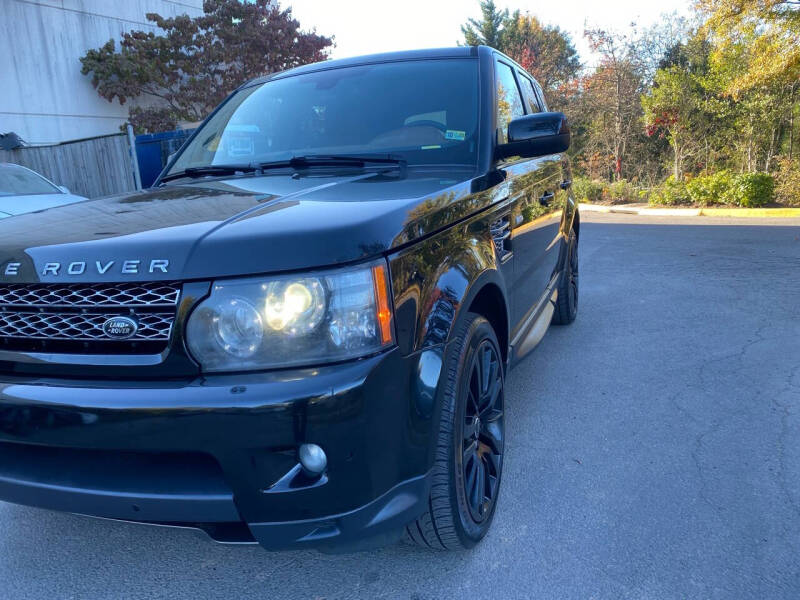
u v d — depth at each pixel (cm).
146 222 190
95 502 175
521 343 309
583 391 388
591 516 253
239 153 308
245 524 176
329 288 162
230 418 156
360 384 161
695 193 1589
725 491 269
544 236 370
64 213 222
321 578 223
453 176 252
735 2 1383
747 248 914
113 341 169
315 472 163
